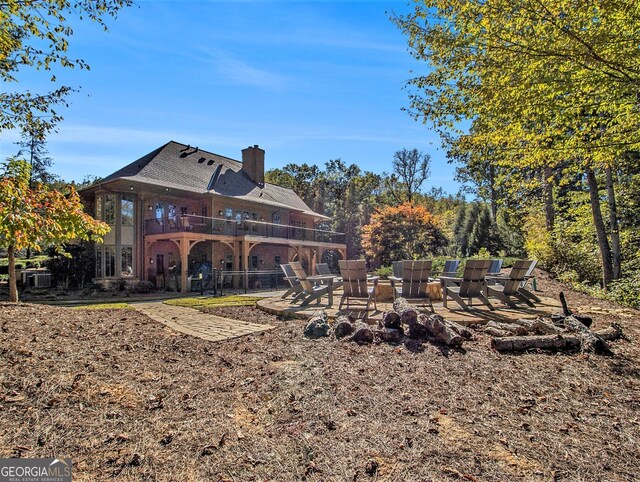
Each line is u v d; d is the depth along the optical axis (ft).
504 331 16.65
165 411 9.08
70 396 9.27
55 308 20.25
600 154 20.80
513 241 70.85
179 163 69.15
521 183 41.52
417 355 13.74
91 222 20.21
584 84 16.66
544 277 43.29
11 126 22.52
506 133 20.62
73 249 55.52
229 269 69.21
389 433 8.32
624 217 46.47
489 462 7.29
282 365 12.69
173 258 65.51
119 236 58.08
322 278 24.53
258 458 7.29
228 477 6.66
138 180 55.42
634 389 11.19
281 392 10.44
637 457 7.62
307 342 15.70
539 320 17.16
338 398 10.11
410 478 6.72
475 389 10.93
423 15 18.61
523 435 8.40
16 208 16.39
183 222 57.52
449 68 18.48
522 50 15.72
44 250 55.62
